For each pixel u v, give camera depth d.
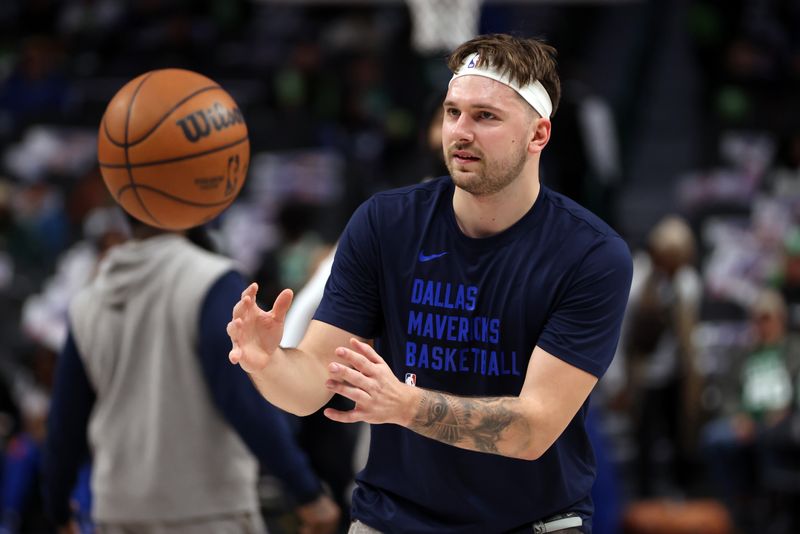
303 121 34.94
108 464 9.73
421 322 7.78
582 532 8.00
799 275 26.02
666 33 45.81
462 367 7.74
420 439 7.78
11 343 27.38
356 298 7.91
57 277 28.78
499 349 7.64
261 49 42.34
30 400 20.08
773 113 39.09
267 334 7.03
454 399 7.00
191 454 9.55
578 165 25.59
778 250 31.80
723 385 23.73
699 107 40.75
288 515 11.77
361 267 7.91
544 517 7.94
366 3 39.91
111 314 9.77
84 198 32.28
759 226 32.84
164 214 9.23
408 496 7.97
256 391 9.39
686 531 20.47
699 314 30.70
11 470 16.56
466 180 7.32
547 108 7.47
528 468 7.76
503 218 7.62
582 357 7.35
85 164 33.69
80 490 11.43
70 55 41.59
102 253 17.09
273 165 33.34
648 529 20.61
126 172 9.08
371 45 38.97
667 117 41.50
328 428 14.75
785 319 24.30
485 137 7.23
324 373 7.70
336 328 7.84
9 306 28.19
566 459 7.93
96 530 9.85
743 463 23.06
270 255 26.55
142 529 9.64
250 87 39.16
